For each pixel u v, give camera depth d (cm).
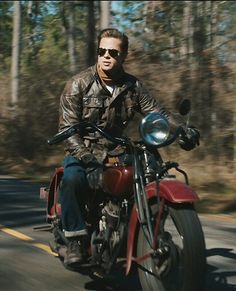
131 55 2316
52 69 2789
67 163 676
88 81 679
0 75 3388
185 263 564
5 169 2273
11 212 1220
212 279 734
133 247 617
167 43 2345
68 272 753
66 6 3794
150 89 2138
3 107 2802
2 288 688
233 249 902
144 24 2450
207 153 1894
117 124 690
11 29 5312
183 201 563
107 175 637
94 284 705
